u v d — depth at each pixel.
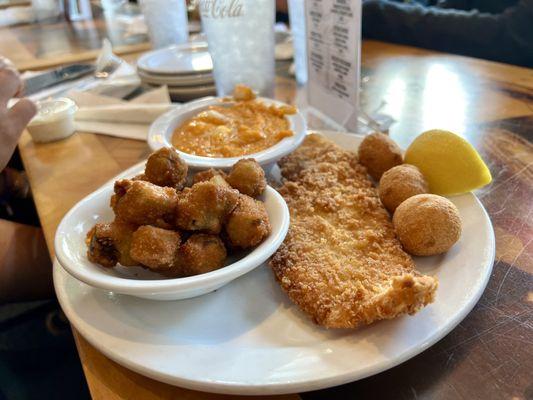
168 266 0.22
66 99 0.45
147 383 0.19
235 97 0.39
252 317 0.22
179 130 0.36
